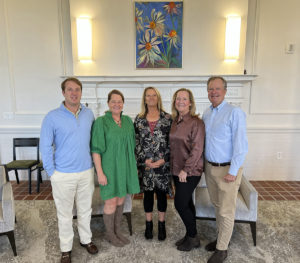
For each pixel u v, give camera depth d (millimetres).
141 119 1997
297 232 2225
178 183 1866
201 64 3301
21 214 2580
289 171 3535
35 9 3254
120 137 1838
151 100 1938
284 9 3180
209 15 3180
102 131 1819
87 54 3236
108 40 3268
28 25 3289
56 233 2246
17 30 3299
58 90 3436
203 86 3309
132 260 1880
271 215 2525
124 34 3258
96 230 2289
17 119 3506
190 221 1920
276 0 3166
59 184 1734
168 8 3180
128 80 3209
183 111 1827
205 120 1879
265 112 3400
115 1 3178
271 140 3467
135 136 2012
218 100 1774
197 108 3385
